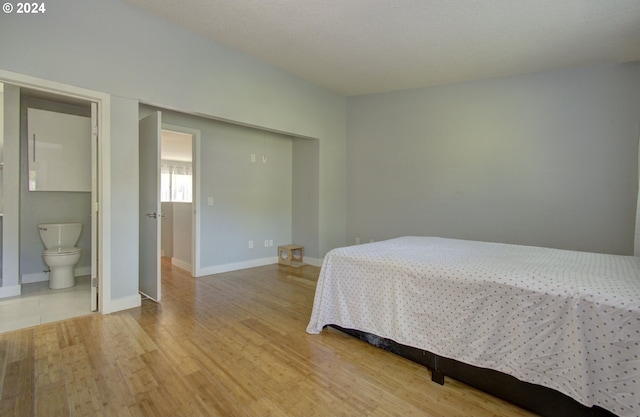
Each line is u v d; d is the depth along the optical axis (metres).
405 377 1.79
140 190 3.26
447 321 1.73
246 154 4.62
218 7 2.69
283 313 2.78
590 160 3.17
